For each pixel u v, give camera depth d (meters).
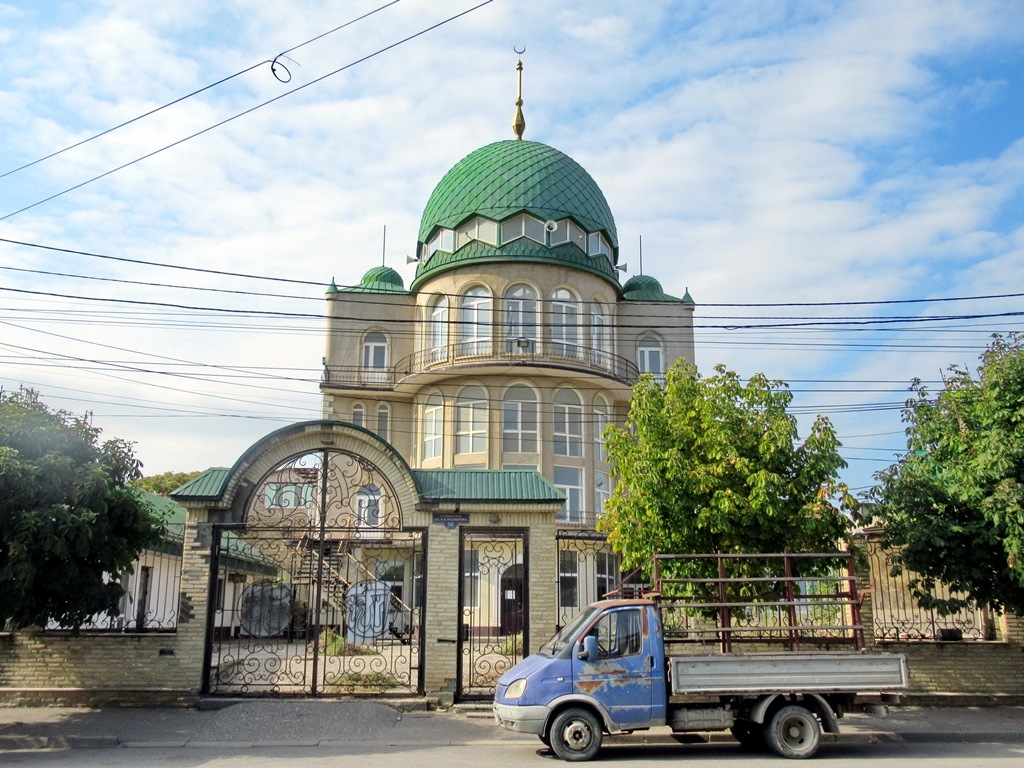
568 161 35.19
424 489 15.62
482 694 14.95
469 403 32.03
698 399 15.48
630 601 12.09
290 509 17.58
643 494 14.93
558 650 11.77
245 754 11.52
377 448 15.66
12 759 11.09
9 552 12.23
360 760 11.05
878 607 16.78
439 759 11.17
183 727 13.14
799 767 10.78
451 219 33.59
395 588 21.86
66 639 14.84
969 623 16.56
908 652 15.85
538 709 11.27
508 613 23.11
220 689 15.52
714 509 14.45
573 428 32.34
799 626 12.34
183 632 14.88
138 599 21.33
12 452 12.40
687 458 15.16
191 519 15.30
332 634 21.11
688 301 35.78
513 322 32.34
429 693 14.76
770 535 14.71
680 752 11.95
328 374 33.94
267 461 15.74
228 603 22.86
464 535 15.46
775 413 15.20
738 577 14.12
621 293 35.78
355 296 34.97
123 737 12.45
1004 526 14.30
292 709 13.65
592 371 31.70
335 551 19.05
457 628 15.01
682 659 11.47
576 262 33.00
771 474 14.27
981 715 14.70
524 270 32.50
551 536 15.46
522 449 31.55
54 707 14.42
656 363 35.16
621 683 11.46
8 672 14.75
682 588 14.88
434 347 33.34
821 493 14.52
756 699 11.67
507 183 33.47
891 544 15.70
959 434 15.16
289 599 16.11
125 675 14.73
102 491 13.20
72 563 12.86
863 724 13.82
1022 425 14.42
